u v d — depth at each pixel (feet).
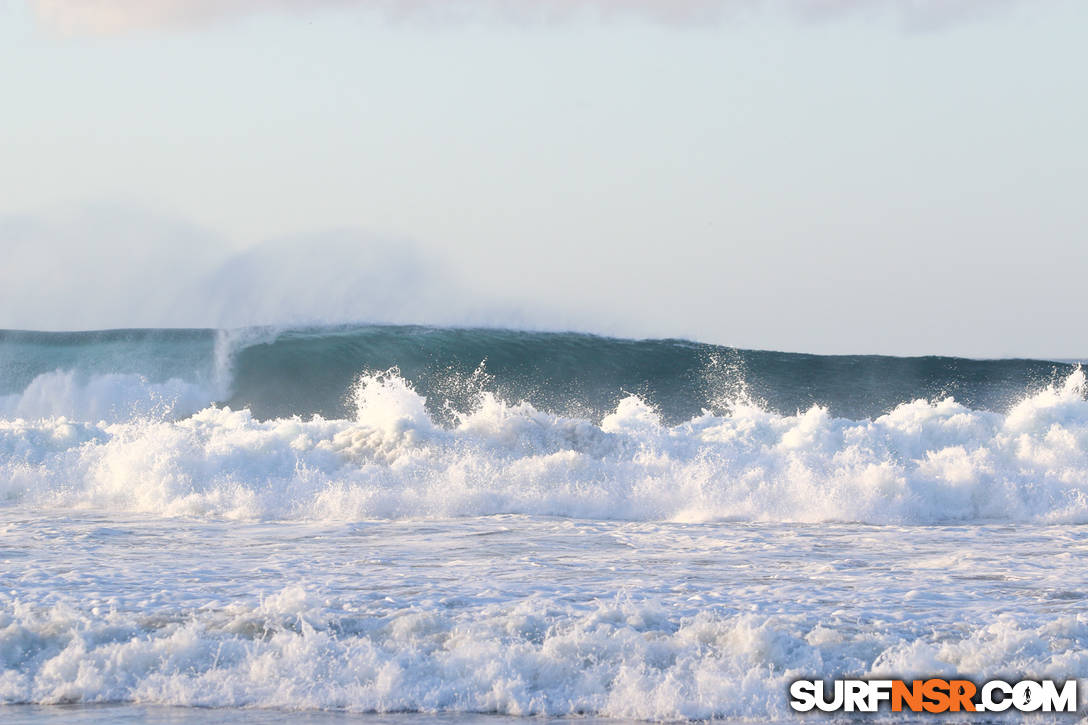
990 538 158.71
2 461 217.36
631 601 108.58
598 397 359.05
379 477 198.70
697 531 164.86
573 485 194.39
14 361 357.20
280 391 357.61
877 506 181.27
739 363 376.48
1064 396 229.45
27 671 92.79
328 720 83.51
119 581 123.03
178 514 185.57
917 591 117.08
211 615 104.06
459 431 215.72
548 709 85.81
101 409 350.02
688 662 91.20
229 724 82.28
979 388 374.63
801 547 149.79
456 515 183.01
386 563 136.26
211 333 366.43
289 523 173.78
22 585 120.37
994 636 96.02
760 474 195.00
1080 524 174.60
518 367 368.68
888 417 230.27
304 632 96.02
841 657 91.97
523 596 113.60
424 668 91.09
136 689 89.25
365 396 267.59
